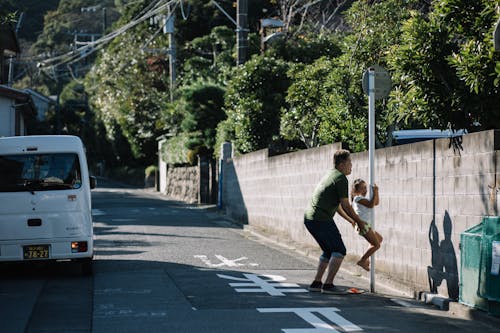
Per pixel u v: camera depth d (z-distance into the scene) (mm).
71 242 12203
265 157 21750
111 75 57188
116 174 75312
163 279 11797
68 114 76438
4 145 12328
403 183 11586
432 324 8438
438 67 10211
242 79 26297
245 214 24453
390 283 11469
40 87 91062
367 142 16016
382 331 7973
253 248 16844
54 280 11867
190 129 37031
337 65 18641
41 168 12320
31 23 91250
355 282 12078
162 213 28562
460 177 9641
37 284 11422
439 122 10484
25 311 9094
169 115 45625
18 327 8109
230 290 10695
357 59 15867
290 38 29547
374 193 10953
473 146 9297
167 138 52469
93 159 82125
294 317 8688
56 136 12586
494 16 9414
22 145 12367
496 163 8719
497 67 8695
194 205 35750
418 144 11000
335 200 10492
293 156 18578
